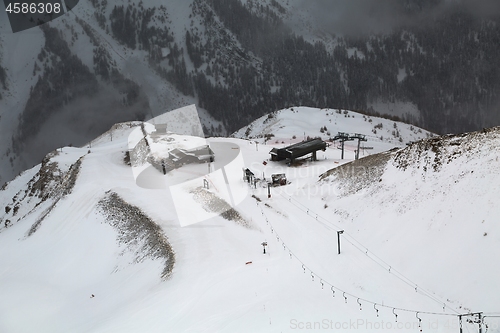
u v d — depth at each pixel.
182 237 41.47
